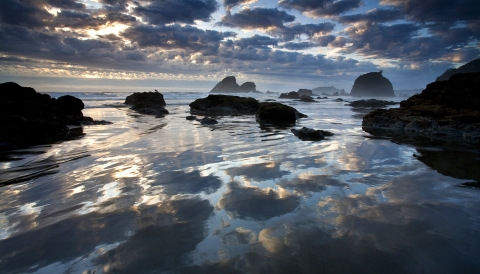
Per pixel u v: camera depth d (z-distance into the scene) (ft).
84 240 9.41
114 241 9.32
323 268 7.79
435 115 38.93
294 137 32.22
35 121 32.58
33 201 12.98
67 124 41.32
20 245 9.14
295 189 14.26
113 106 91.20
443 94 42.22
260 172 17.46
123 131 37.19
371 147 25.99
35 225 10.57
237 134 34.55
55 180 16.15
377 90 525.34
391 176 16.62
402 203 12.44
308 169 18.20
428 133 35.68
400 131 38.09
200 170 17.99
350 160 20.76
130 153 23.40
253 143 28.17
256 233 9.73
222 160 20.76
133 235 9.68
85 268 7.87
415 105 46.01
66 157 22.09
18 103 35.70
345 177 16.38
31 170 18.33
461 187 14.64
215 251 8.63
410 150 24.59
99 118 55.26
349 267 7.85
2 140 28.09
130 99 98.94
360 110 87.35
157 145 27.02
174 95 182.80
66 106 52.31
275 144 27.61
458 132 33.68
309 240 9.26
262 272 7.59
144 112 67.67
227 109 78.74
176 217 11.07
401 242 9.16
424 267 7.86
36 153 23.62
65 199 13.16
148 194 13.70
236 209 11.78
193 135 33.60
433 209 11.79
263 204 12.31
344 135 34.12
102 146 26.61
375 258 8.27
